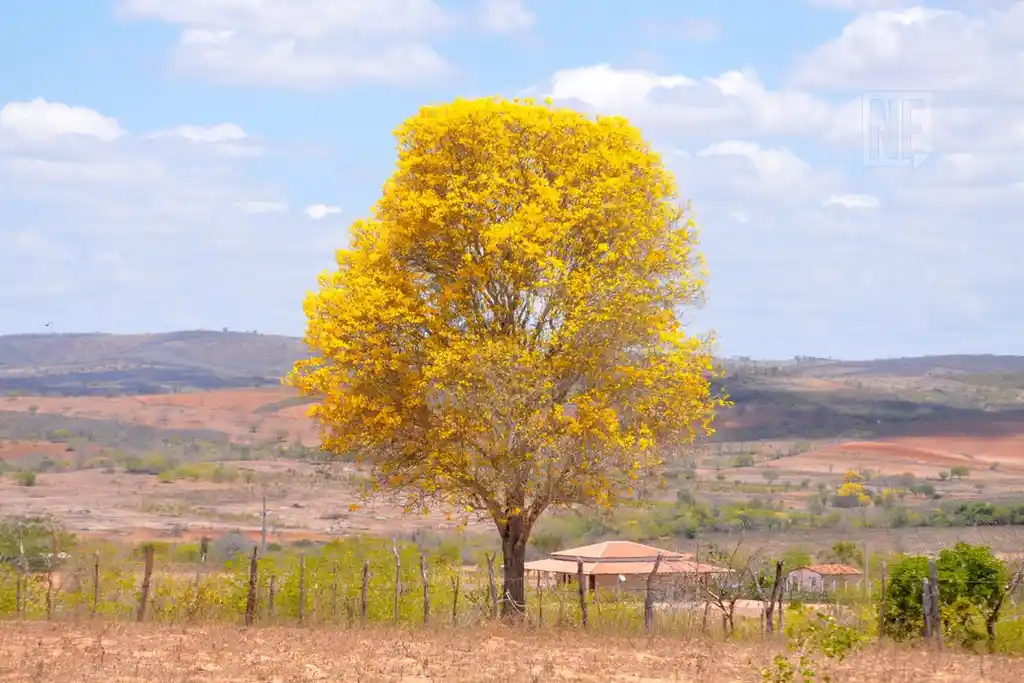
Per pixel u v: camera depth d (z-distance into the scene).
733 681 21.09
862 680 21.41
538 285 32.25
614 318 32.28
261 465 171.50
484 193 32.47
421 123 33.84
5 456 182.88
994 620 28.39
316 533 105.06
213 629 27.53
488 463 33.16
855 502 138.12
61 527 73.44
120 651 23.19
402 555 36.12
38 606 33.22
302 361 34.00
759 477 177.00
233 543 77.69
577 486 33.56
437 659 23.23
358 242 34.84
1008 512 110.06
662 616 33.28
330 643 25.22
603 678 21.28
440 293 33.81
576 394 33.59
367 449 34.47
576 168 33.44
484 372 31.84
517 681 20.47
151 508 125.00
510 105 34.06
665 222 34.12
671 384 33.75
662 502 117.06
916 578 29.59
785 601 44.94
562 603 33.94
